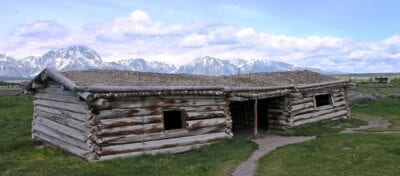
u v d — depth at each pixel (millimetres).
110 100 16938
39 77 19984
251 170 14547
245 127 28703
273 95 24297
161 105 18641
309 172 13695
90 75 19641
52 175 14156
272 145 20312
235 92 22156
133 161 16281
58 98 19391
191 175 13961
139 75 21219
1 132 25359
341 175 13305
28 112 35906
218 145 19906
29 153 18391
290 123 25422
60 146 19188
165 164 15828
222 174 14039
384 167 14219
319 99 30422
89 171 14578
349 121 28719
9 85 162750
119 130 17094
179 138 19094
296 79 28672
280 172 13930
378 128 25016
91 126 16375
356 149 17234
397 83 90688
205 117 20422
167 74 23203
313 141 19531
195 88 19688
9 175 14234
